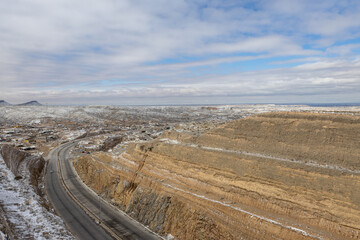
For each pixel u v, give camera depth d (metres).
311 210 25.06
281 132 35.41
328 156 28.98
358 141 28.31
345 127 30.47
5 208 35.94
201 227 30.08
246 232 26.69
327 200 24.91
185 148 42.72
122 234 35.16
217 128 44.38
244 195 30.55
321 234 22.89
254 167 32.28
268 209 27.80
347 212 23.22
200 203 32.38
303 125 34.19
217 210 30.22
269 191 29.09
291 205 26.47
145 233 35.22
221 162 36.12
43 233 30.72
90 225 38.53
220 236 28.27
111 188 50.25
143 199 40.16
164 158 44.56
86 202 47.78
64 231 33.44
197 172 37.97
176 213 34.03
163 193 37.56
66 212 43.62
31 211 37.09
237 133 40.00
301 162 29.98
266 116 39.38
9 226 29.78
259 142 36.31
